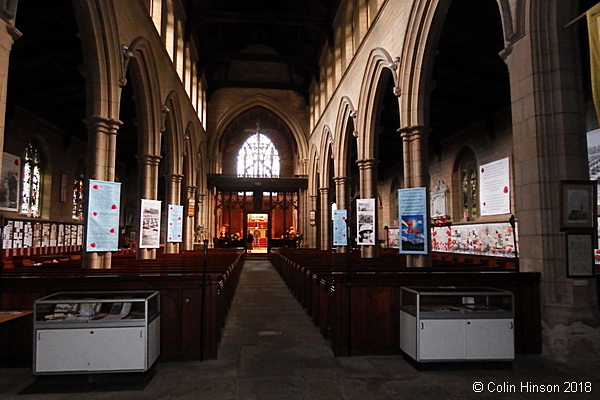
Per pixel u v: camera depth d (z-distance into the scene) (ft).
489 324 17.34
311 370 17.48
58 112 59.26
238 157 106.11
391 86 52.54
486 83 46.83
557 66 20.04
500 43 38.19
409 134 34.73
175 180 57.57
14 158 53.21
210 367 17.89
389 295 20.04
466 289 18.31
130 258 41.81
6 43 18.22
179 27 60.39
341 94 59.93
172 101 53.31
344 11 59.72
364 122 47.52
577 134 19.93
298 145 96.17
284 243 94.02
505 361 17.35
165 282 19.06
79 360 15.67
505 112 51.24
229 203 95.76
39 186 61.98
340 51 62.69
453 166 64.18
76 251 65.46
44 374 15.58
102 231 30.25
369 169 46.96
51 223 61.77
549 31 20.22
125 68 33.65
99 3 29.30
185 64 63.62
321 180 76.74
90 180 29.94
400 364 18.25
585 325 18.88
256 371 17.37
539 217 20.06
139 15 37.60
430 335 17.13
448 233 63.05
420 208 32.50
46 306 15.76
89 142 30.99
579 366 17.85
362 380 16.28
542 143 20.04
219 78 96.12
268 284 49.21
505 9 21.79
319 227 87.81
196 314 19.06
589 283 19.47
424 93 33.96
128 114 62.28
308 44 84.17
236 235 94.79
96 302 15.90
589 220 19.57
